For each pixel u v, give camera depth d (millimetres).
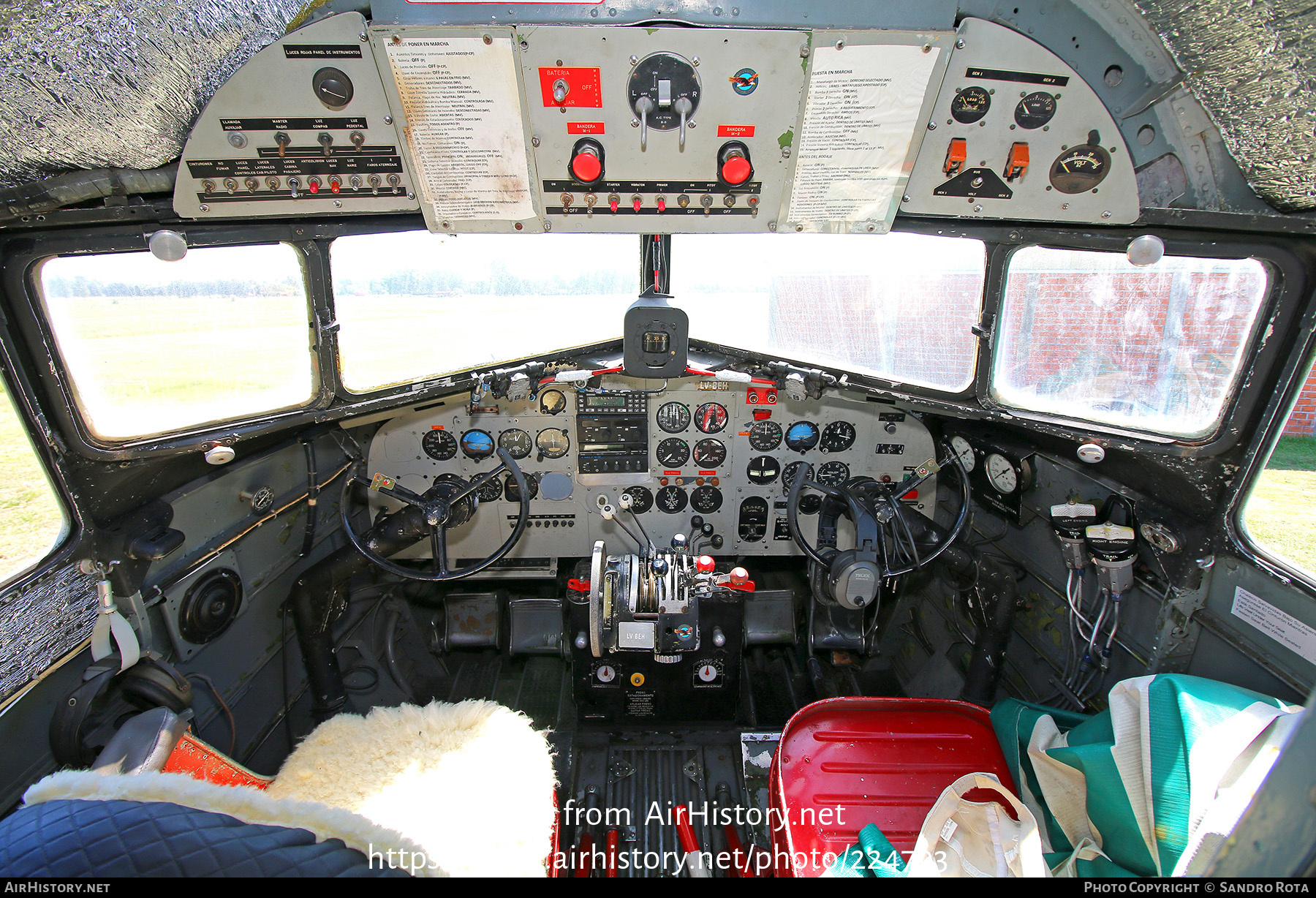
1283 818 830
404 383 2377
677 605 2395
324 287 2008
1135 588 2111
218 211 1729
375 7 1461
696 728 2695
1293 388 1692
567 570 3521
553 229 1916
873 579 2473
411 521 2621
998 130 1656
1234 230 1630
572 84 1578
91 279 1685
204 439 1957
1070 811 1661
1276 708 1516
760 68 1556
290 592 2508
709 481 3135
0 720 1556
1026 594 2639
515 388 2553
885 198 1816
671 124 1654
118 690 1841
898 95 1597
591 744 2613
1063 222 1812
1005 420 2203
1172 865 1425
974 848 1596
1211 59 1395
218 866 1118
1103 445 2004
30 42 1174
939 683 2891
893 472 3111
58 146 1396
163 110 1464
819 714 2168
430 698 2977
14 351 1608
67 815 1182
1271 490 1823
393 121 1638
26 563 1689
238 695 2314
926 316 2238
